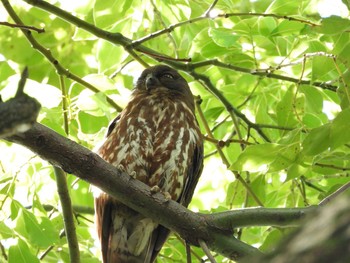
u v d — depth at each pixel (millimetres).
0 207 9836
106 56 12547
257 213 8445
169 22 12961
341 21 10273
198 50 12906
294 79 11883
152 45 13719
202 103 13750
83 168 7906
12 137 7535
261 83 13430
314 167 11609
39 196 10922
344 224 2887
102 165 8000
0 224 10047
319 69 10383
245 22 11875
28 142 7602
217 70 13922
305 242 2904
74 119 11383
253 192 11992
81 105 9961
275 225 8469
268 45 12602
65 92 11055
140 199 8266
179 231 8430
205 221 8414
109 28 12438
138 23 12469
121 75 14383
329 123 9219
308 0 11938
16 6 14031
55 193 11328
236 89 13297
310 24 10586
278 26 11531
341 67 11289
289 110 11812
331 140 9250
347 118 9125
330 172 11664
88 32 12094
